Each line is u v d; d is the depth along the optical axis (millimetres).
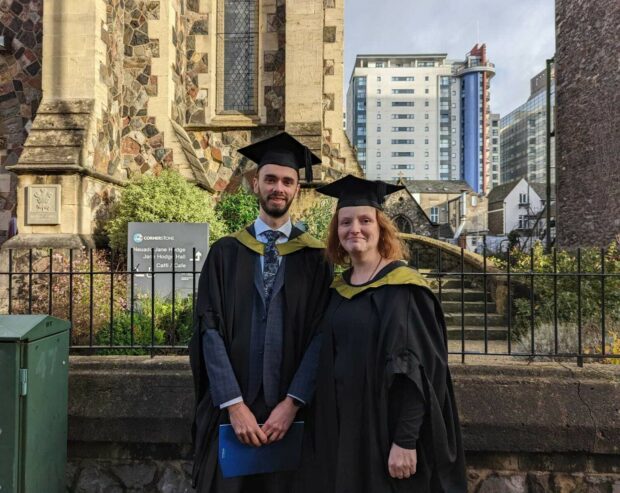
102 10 8914
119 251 7773
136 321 5141
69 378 3105
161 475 3072
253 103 11469
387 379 2059
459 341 6598
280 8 11094
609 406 2881
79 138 8133
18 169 7875
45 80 8570
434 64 131125
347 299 2287
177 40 10766
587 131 14492
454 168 130500
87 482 3088
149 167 9953
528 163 110438
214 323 2346
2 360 2461
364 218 2334
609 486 2896
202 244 6746
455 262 9281
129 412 3008
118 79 9719
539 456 2945
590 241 14359
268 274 2438
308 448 2314
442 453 2096
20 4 10258
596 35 14086
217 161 11117
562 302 6074
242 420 2186
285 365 2342
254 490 2410
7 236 10312
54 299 5543
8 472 2447
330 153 10914
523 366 3072
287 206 2486
